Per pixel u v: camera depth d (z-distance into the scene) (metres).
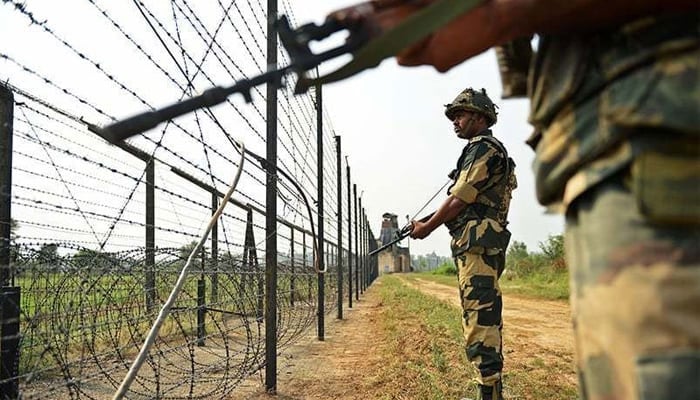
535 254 30.09
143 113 1.27
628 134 1.14
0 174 2.90
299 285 8.76
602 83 1.21
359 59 1.23
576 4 1.21
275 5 5.26
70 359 3.84
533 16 1.27
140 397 4.70
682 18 1.15
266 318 5.23
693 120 1.07
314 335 9.16
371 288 27.33
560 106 1.31
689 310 1.05
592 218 1.21
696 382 1.01
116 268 3.77
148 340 2.42
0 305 2.88
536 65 1.42
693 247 1.07
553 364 6.70
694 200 1.07
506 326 10.92
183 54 3.72
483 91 3.81
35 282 3.45
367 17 1.26
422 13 1.18
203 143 4.14
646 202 1.08
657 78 1.12
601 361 1.14
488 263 3.52
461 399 4.37
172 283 5.06
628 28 1.19
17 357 2.92
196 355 6.11
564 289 19.41
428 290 23.97
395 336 8.66
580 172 1.24
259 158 4.86
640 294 1.08
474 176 3.51
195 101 1.30
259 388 5.32
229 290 5.45
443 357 6.38
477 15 1.30
